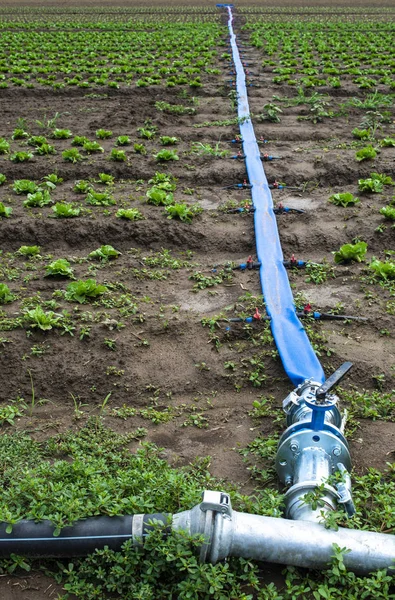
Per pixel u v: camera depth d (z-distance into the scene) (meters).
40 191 10.30
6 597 3.96
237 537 3.91
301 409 4.91
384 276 7.63
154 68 20.58
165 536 4.04
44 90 17.33
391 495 4.57
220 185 10.83
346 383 5.98
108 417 5.63
